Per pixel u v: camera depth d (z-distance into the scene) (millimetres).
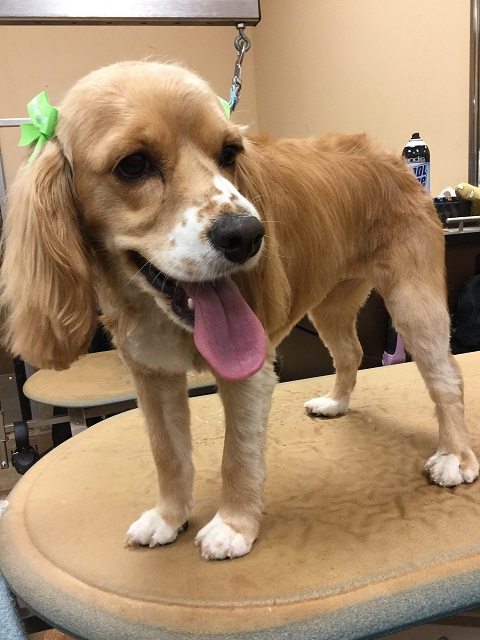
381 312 2348
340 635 853
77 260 970
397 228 1403
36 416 2660
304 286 1354
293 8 3639
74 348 1013
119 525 1168
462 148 2486
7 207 1052
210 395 1958
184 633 863
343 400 1704
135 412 1818
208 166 913
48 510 1250
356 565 977
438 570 951
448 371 1364
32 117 1012
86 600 946
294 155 1348
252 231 850
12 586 1036
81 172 945
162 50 3992
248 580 952
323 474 1351
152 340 1074
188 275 871
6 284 1052
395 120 2865
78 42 3801
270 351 1157
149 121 874
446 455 1314
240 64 1554
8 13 1465
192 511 1205
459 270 2254
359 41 3041
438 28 2508
